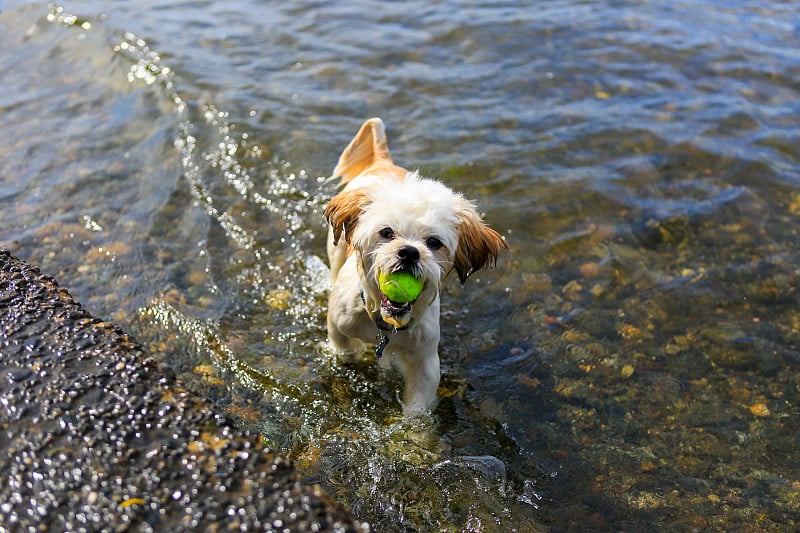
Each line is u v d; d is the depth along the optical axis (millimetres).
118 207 1465
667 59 2141
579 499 951
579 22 2371
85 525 637
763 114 1875
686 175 1651
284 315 1259
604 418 1083
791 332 1245
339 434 1033
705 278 1367
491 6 2496
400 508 922
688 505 945
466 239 1064
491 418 1083
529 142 1746
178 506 656
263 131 1743
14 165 1571
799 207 1555
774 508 941
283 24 2328
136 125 1745
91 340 833
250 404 1065
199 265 1340
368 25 2332
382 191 1040
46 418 732
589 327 1260
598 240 1461
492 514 920
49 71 1997
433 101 1907
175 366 1111
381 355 1072
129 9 2389
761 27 2357
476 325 1272
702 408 1099
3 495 662
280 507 659
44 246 1337
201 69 1994
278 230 1456
